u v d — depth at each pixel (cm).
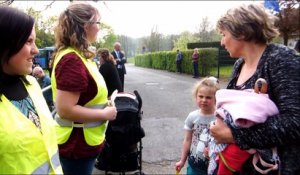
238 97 159
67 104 213
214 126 164
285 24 1366
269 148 153
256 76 161
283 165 154
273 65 153
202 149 279
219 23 174
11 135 139
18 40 146
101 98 233
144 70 3106
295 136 143
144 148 525
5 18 145
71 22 220
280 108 148
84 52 222
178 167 304
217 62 1925
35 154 145
